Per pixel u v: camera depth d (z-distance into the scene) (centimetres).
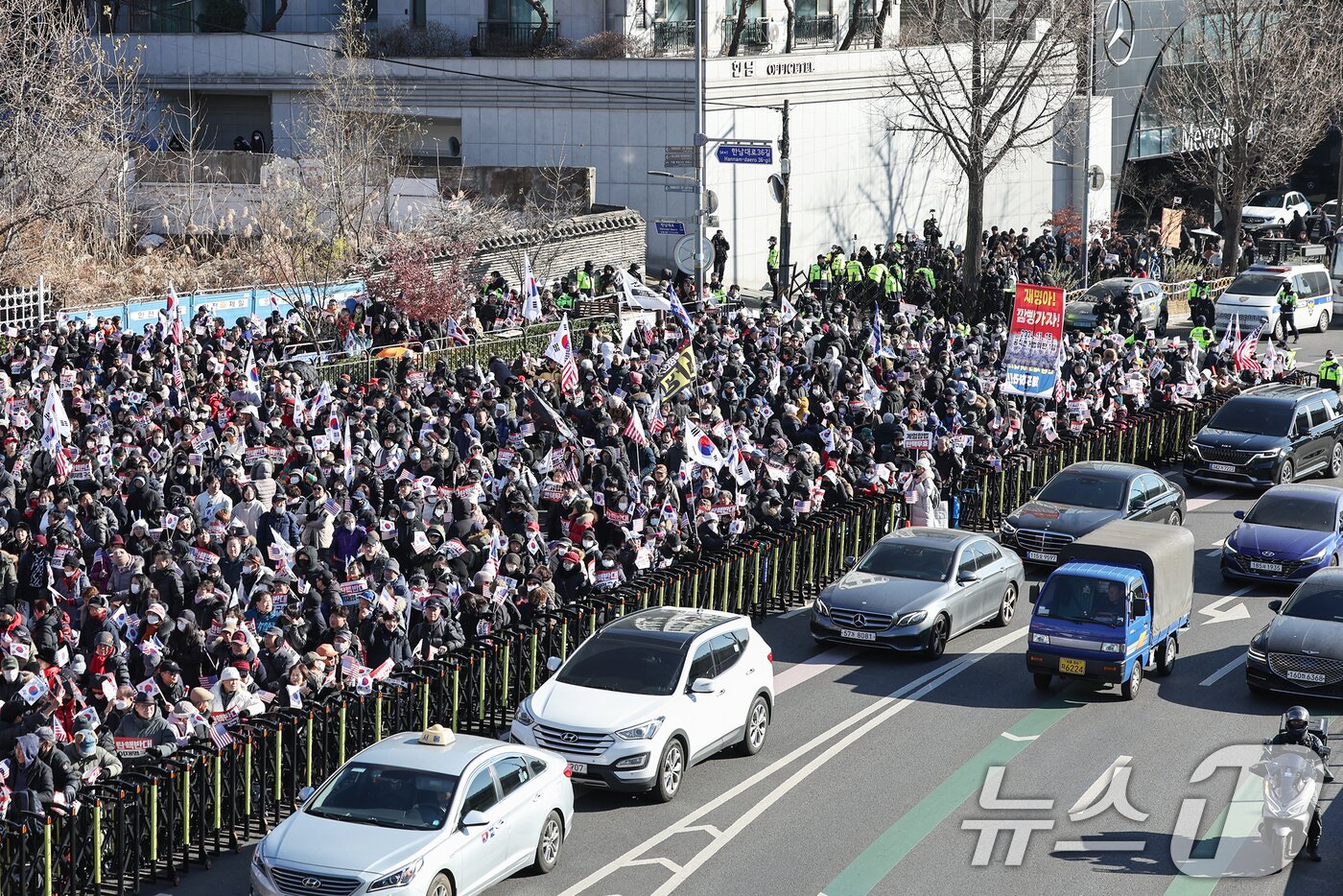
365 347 3894
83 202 4491
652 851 1697
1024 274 5334
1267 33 6066
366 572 2105
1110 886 1616
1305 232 7044
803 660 2358
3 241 4381
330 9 6294
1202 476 3384
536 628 2078
